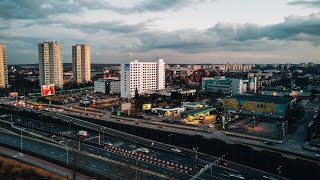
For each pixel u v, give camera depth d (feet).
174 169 383.04
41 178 345.10
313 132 533.96
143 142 526.98
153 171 372.99
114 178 340.59
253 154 401.90
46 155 429.79
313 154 424.05
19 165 384.47
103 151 463.83
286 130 553.64
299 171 361.10
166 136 523.70
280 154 405.18
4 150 462.19
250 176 364.79
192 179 346.95
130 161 412.16
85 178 347.36
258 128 587.68
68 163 392.68
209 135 539.29
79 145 466.70
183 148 488.02
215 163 411.95
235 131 559.79
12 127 634.43
